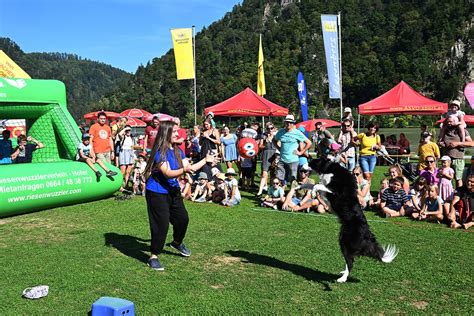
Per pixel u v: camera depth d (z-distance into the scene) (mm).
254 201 10773
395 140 21016
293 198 9734
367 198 9875
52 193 9516
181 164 5793
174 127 5750
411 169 14734
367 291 5094
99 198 10766
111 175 10891
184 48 19375
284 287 5191
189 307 4605
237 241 7121
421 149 11469
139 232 7676
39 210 9516
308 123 23469
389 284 5316
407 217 9031
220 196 10484
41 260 6090
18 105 10781
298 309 4594
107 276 5477
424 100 18078
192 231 7758
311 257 6312
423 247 6863
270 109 20188
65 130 11242
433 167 9312
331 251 6594
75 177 10023
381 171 16797
